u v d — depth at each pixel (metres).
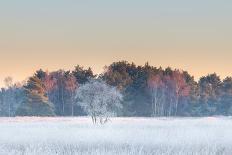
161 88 173.50
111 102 71.25
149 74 171.00
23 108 133.75
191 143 36.56
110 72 169.38
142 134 44.47
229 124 70.88
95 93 71.06
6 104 177.25
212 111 174.12
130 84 162.50
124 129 52.84
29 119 94.56
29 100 133.88
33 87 139.38
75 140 40.06
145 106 161.38
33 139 40.97
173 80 177.88
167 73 190.88
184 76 192.25
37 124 70.00
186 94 175.62
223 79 191.38
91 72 179.12
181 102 176.62
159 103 169.25
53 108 140.75
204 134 43.62
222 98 180.12
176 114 172.88
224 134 45.41
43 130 51.59
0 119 93.31
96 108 71.00
